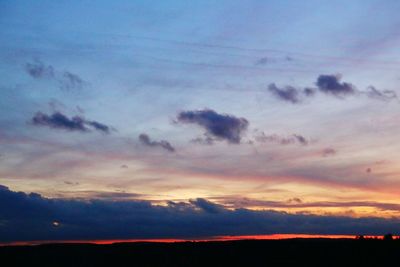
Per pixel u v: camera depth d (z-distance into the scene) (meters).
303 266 61.94
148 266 67.25
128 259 71.00
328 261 62.66
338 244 68.69
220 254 69.94
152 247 74.56
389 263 60.09
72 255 74.00
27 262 69.81
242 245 72.19
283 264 62.59
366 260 62.03
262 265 64.25
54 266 68.31
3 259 71.31
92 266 68.44
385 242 67.62
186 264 67.69
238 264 65.12
